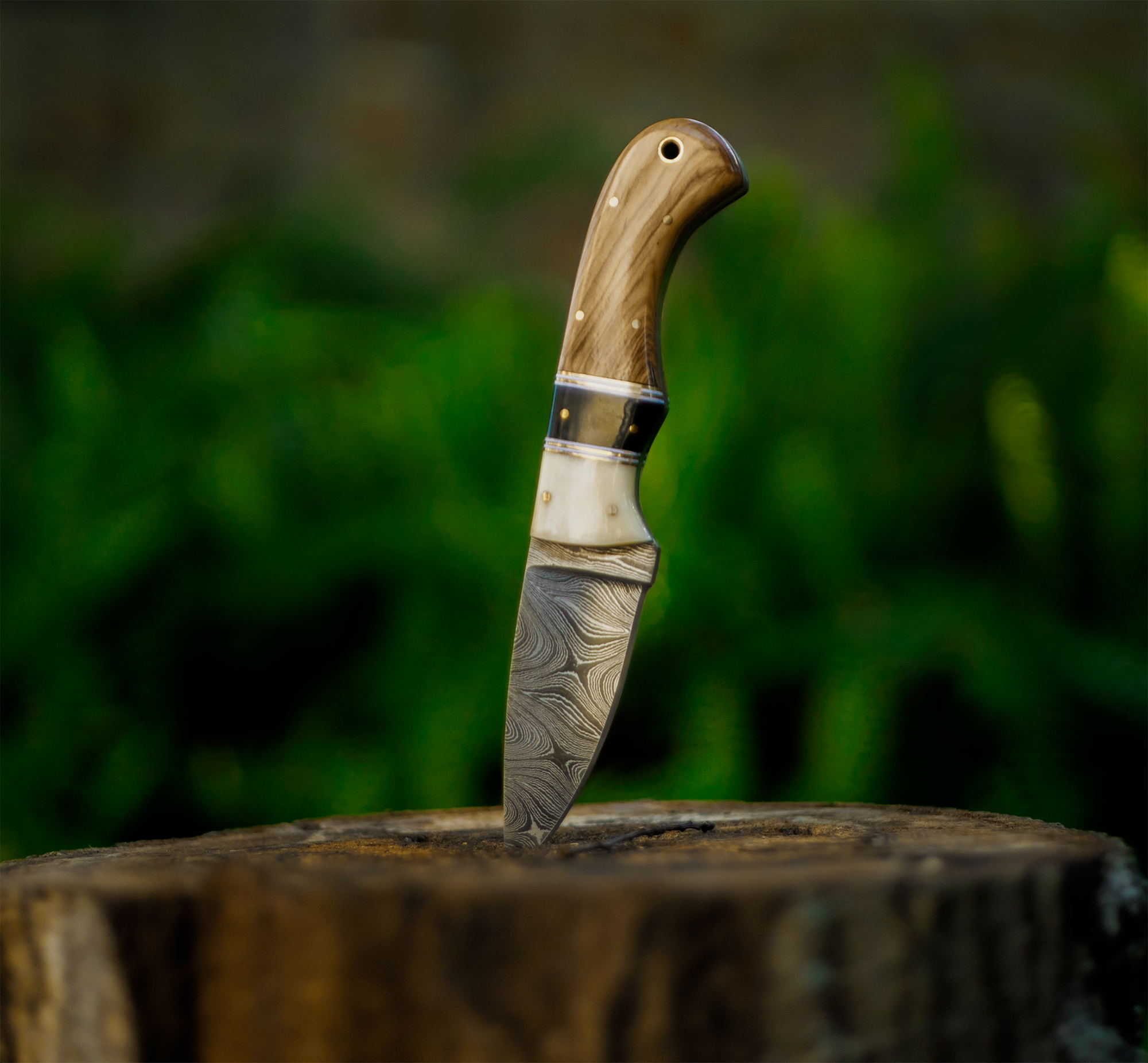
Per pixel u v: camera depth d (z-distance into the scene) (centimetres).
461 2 259
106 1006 78
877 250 144
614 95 258
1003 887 78
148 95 252
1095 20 240
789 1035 77
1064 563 135
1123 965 80
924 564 142
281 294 180
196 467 136
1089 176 169
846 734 115
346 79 257
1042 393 139
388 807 122
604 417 85
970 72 242
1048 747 117
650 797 119
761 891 77
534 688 85
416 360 158
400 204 255
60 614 128
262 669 144
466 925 76
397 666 126
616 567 84
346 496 148
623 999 76
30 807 128
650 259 85
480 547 129
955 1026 78
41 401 155
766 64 253
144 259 226
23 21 247
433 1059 76
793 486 131
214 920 78
